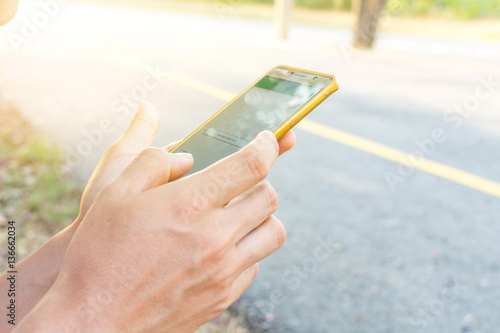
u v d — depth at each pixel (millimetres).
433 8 13664
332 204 3334
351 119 5148
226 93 6012
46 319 482
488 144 4523
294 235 2930
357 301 2377
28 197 2984
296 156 4145
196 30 10969
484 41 10812
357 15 9305
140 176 546
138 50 8328
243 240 578
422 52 9250
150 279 508
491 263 2721
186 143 821
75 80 6008
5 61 6648
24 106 4742
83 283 499
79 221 639
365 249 2814
